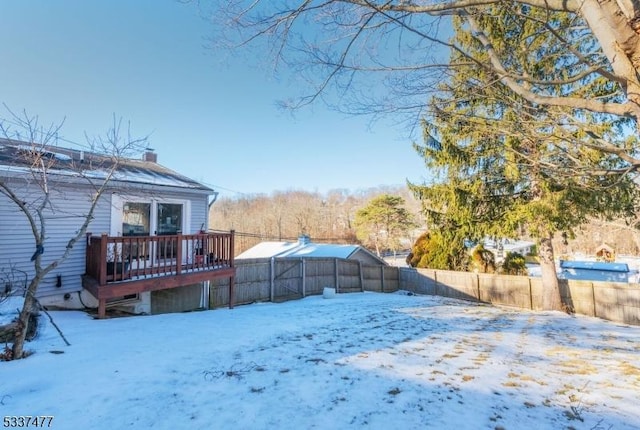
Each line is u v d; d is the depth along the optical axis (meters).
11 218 5.88
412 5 3.29
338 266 13.66
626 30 2.14
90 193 6.73
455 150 9.93
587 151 6.70
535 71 6.38
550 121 4.73
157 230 8.16
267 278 11.27
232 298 8.66
